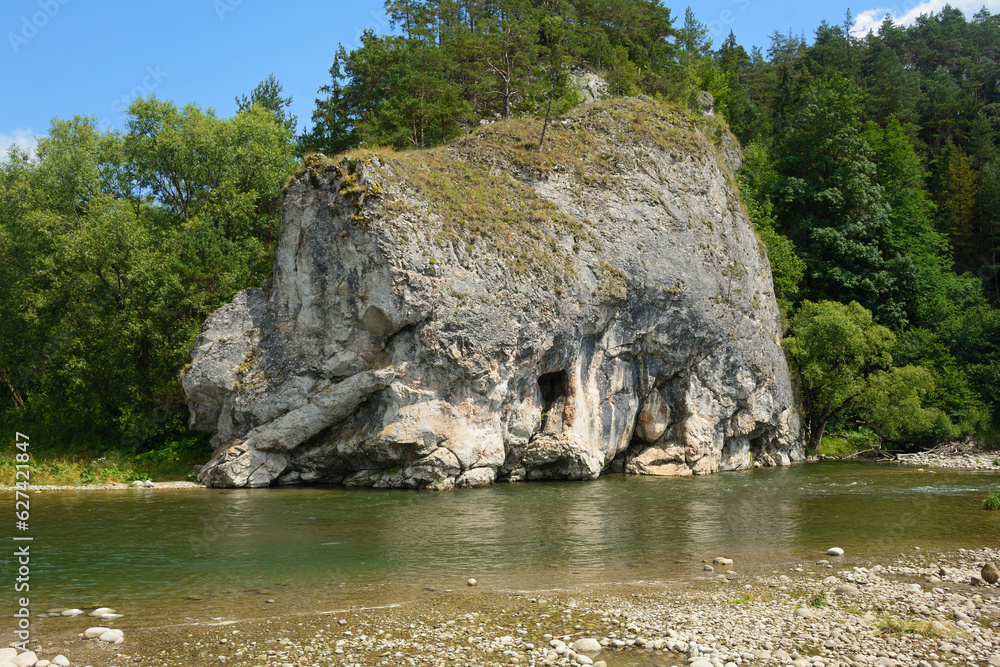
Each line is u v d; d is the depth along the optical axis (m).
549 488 26.45
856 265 48.91
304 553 15.13
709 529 18.22
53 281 34.97
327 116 41.78
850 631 10.46
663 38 66.94
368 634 10.12
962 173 61.50
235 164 41.94
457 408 26.48
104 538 16.56
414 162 30.52
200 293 34.44
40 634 10.00
